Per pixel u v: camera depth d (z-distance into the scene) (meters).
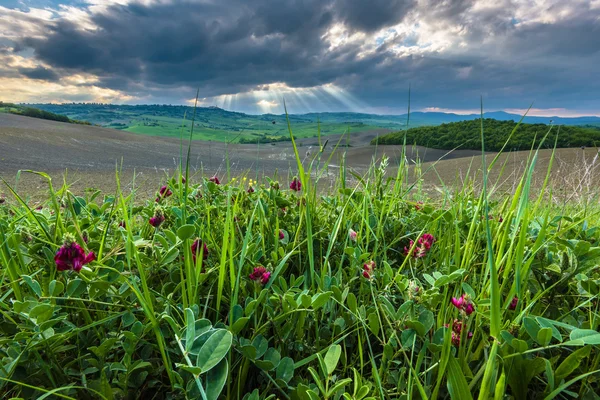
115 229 2.24
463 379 1.08
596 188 3.46
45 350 1.37
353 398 1.10
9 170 20.28
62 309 1.59
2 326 1.48
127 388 1.38
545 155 18.73
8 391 1.27
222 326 1.41
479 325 1.44
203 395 0.98
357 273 2.02
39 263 1.87
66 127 65.62
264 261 2.02
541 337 1.17
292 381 1.43
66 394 1.31
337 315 1.75
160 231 2.21
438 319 1.51
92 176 19.48
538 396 1.33
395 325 1.44
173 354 1.47
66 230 1.99
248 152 35.81
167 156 38.22
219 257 1.91
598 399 1.26
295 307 1.41
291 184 2.85
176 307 1.51
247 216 2.47
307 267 2.05
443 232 2.49
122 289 1.53
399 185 2.80
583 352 1.21
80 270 1.40
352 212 2.53
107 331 1.59
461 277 1.70
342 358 1.55
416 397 1.29
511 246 1.47
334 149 2.68
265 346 1.37
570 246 1.64
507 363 1.28
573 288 1.79
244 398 1.31
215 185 2.81
